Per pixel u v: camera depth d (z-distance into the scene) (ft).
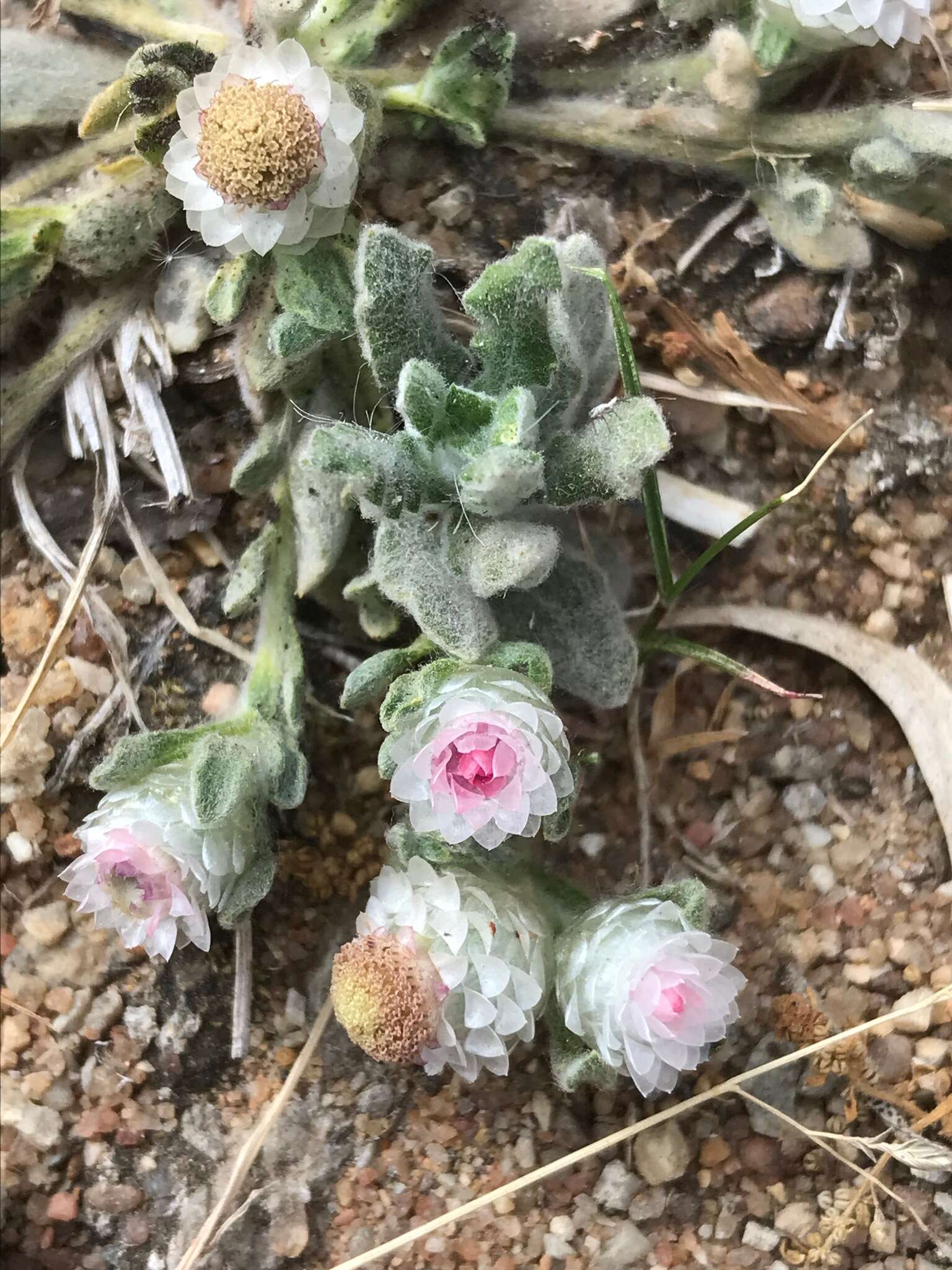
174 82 0.34
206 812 0.31
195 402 0.40
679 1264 0.39
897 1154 0.38
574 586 0.36
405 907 0.33
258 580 0.38
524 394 0.30
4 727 0.39
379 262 0.31
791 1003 0.39
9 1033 0.39
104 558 0.40
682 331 0.39
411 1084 0.40
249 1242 0.39
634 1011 0.31
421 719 0.31
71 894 0.34
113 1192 0.39
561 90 0.39
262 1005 0.40
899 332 0.39
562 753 0.31
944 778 0.40
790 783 0.41
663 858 0.41
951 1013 0.39
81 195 0.39
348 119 0.33
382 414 0.38
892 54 0.38
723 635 0.41
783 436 0.40
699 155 0.38
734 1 0.37
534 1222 0.39
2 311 0.39
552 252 0.31
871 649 0.40
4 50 0.39
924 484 0.39
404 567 0.32
